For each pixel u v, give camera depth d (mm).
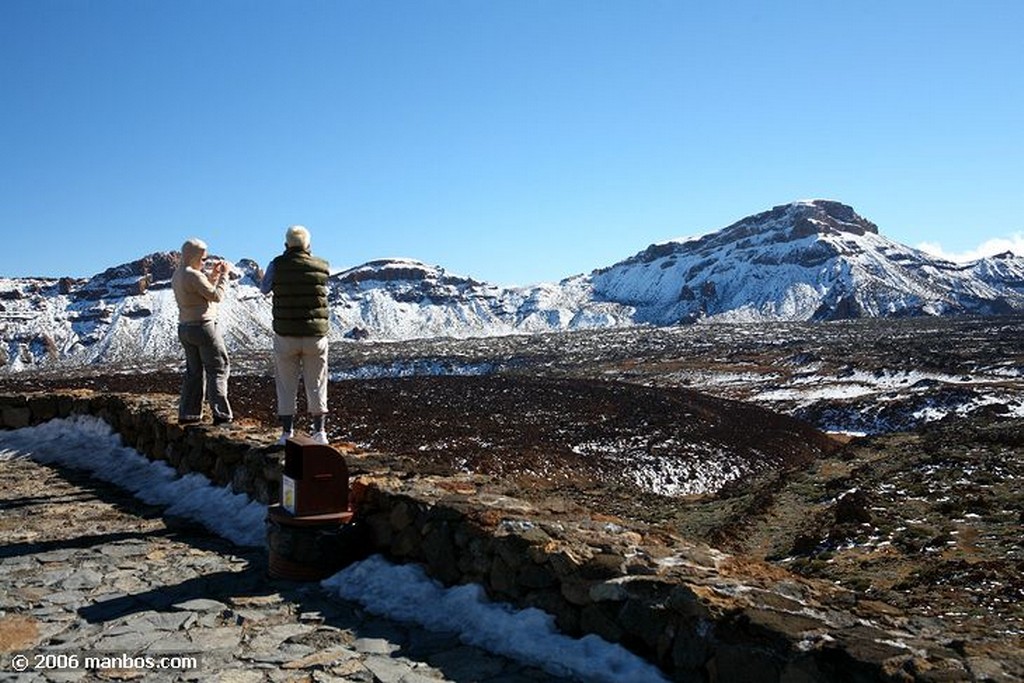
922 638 3996
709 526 20859
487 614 5465
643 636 4637
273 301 8484
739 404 48906
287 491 6871
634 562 5039
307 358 8469
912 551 16344
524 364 118938
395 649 5184
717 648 4172
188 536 7977
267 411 29688
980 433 34719
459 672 4812
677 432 35500
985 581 13062
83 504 9344
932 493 22719
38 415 14555
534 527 5750
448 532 6137
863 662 3613
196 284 10320
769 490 25906
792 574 5207
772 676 3912
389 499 6715
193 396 10766
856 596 4750
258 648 5152
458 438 29266
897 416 51594
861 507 20062
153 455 11273
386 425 30953
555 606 5195
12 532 8031
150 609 5859
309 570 6527
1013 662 3695
